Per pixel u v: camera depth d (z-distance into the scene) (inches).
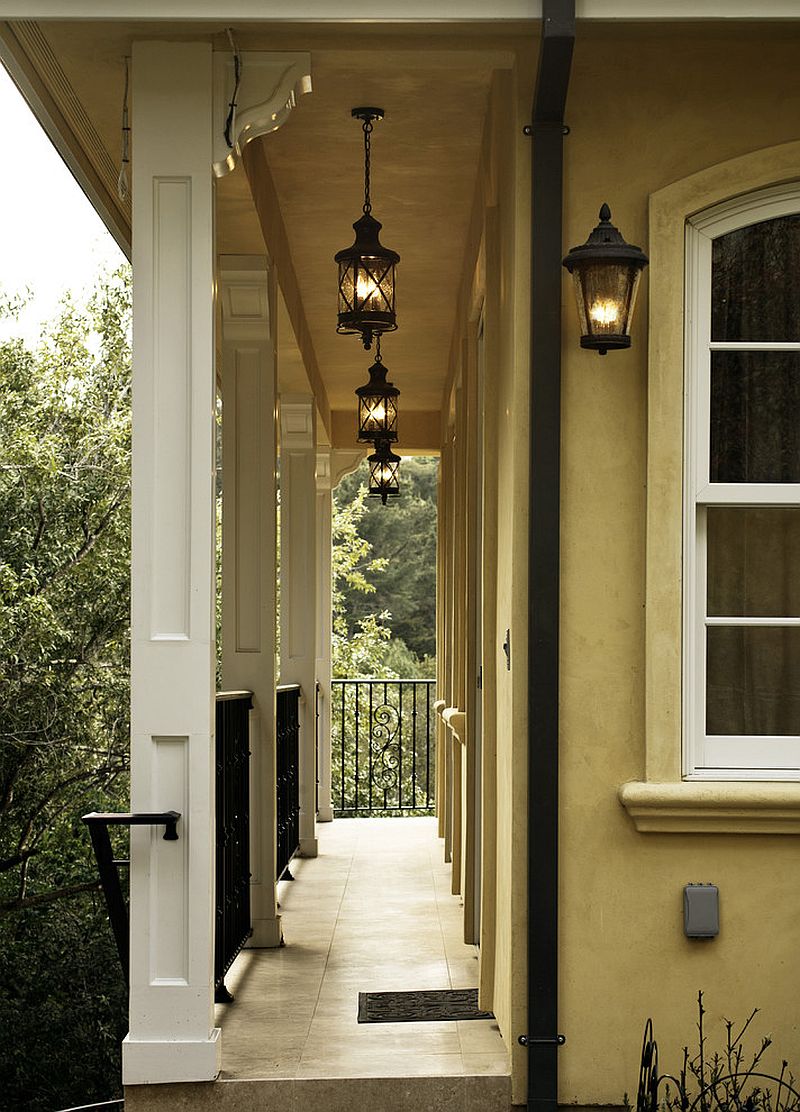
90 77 170.7
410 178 232.2
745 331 165.0
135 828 158.6
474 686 237.3
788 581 164.6
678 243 162.6
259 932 229.9
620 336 154.3
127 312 514.3
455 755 281.9
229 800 202.5
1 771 461.7
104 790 480.4
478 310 239.1
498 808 180.7
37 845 473.4
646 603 160.7
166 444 160.6
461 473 286.0
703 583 164.2
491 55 163.2
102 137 191.9
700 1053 152.5
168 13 148.6
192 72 161.3
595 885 159.9
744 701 163.9
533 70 163.3
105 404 509.7
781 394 164.7
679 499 161.2
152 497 160.2
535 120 160.2
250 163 193.8
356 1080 156.8
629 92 164.1
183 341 161.2
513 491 163.0
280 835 282.2
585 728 161.2
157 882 158.4
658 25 158.9
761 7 149.9
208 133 161.5
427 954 223.3
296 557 352.8
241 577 235.1
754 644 164.2
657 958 159.6
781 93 164.4
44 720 457.1
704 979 159.3
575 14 148.9
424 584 1203.2
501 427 180.1
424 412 453.4
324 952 225.6
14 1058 453.1
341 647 896.9
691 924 158.2
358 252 210.4
